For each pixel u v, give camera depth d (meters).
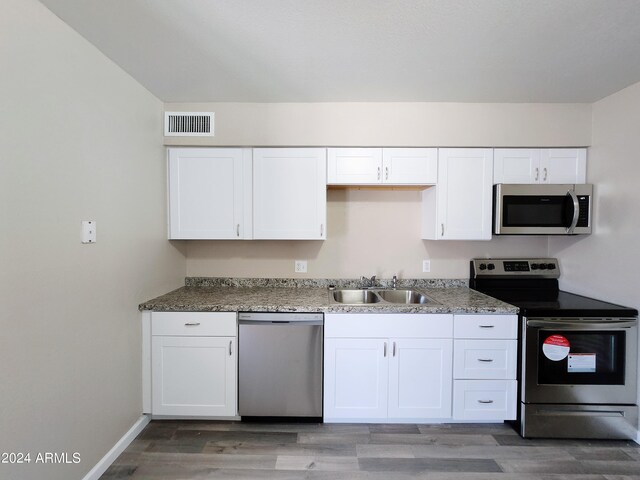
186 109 2.27
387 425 2.09
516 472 1.70
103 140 1.65
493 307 2.00
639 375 1.91
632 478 1.66
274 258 2.69
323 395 2.04
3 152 1.13
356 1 1.26
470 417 2.02
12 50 1.16
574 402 1.94
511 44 1.56
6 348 1.14
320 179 2.32
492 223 2.33
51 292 1.33
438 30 1.45
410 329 2.02
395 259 2.71
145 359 2.03
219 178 2.33
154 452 1.82
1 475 1.13
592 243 2.26
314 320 2.03
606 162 2.14
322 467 1.72
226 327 2.02
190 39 1.53
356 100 2.23
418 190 2.69
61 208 1.38
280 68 1.80
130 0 1.25
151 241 2.13
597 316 1.92
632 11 1.31
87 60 1.53
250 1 1.26
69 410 1.43
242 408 2.04
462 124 2.26
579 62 1.72
